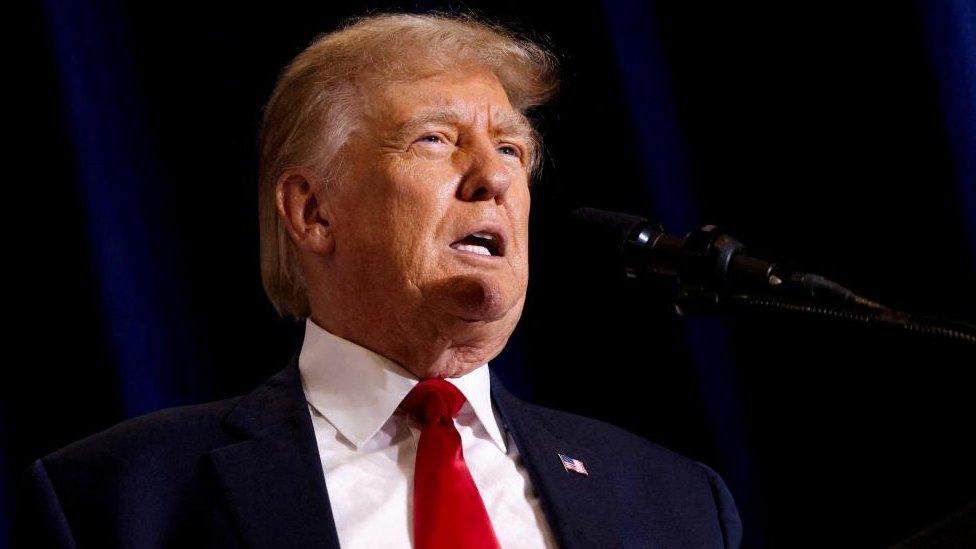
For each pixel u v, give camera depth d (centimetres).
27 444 368
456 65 271
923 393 413
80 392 375
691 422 439
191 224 396
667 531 261
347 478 241
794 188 438
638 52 452
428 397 255
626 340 447
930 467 412
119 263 380
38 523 227
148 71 397
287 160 273
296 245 274
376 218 255
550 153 440
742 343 444
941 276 407
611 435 283
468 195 254
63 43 385
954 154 404
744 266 212
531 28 439
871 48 421
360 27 282
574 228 242
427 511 234
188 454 240
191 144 399
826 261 430
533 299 446
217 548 223
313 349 265
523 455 259
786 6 440
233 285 397
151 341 382
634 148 444
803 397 434
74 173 381
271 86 407
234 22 409
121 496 229
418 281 251
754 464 437
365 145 261
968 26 405
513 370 440
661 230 234
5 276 376
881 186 419
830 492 427
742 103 448
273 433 244
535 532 245
